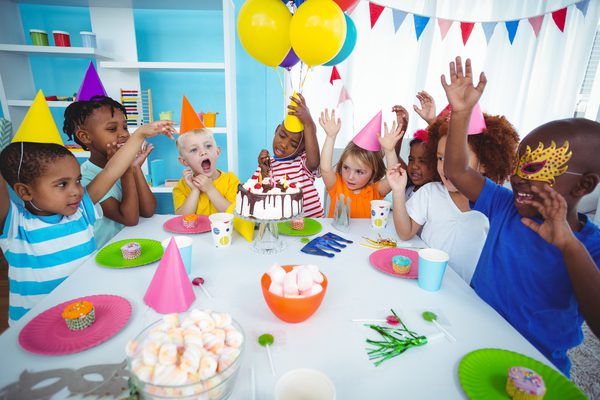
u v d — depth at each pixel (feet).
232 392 1.64
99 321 2.12
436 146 4.41
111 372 1.74
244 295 2.52
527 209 2.69
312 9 3.59
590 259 2.16
